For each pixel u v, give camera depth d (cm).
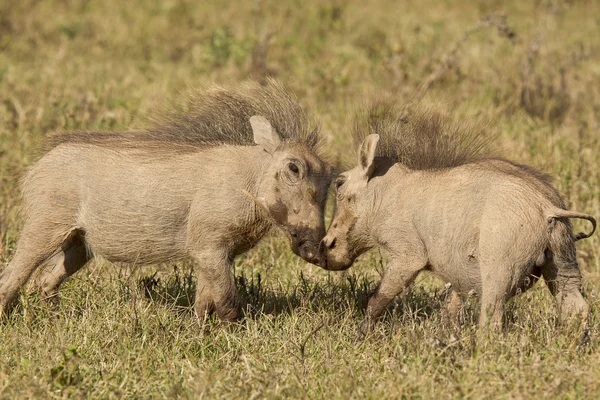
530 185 1844
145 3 6025
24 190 2136
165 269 2417
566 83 4062
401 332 1912
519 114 3769
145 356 1819
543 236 1802
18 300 2142
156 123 2253
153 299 2166
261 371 1719
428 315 2130
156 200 2055
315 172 2075
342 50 4753
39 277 2192
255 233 2094
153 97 3831
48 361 1792
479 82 4100
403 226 1992
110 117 3469
